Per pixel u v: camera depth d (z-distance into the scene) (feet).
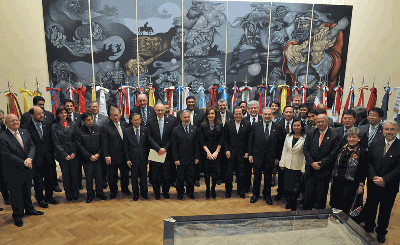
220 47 20.40
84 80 19.71
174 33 19.90
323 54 21.09
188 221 7.98
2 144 10.05
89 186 12.78
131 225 10.52
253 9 20.10
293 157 11.41
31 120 12.12
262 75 21.02
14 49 18.62
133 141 12.60
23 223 10.63
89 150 12.61
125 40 19.58
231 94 20.98
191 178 12.97
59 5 18.56
